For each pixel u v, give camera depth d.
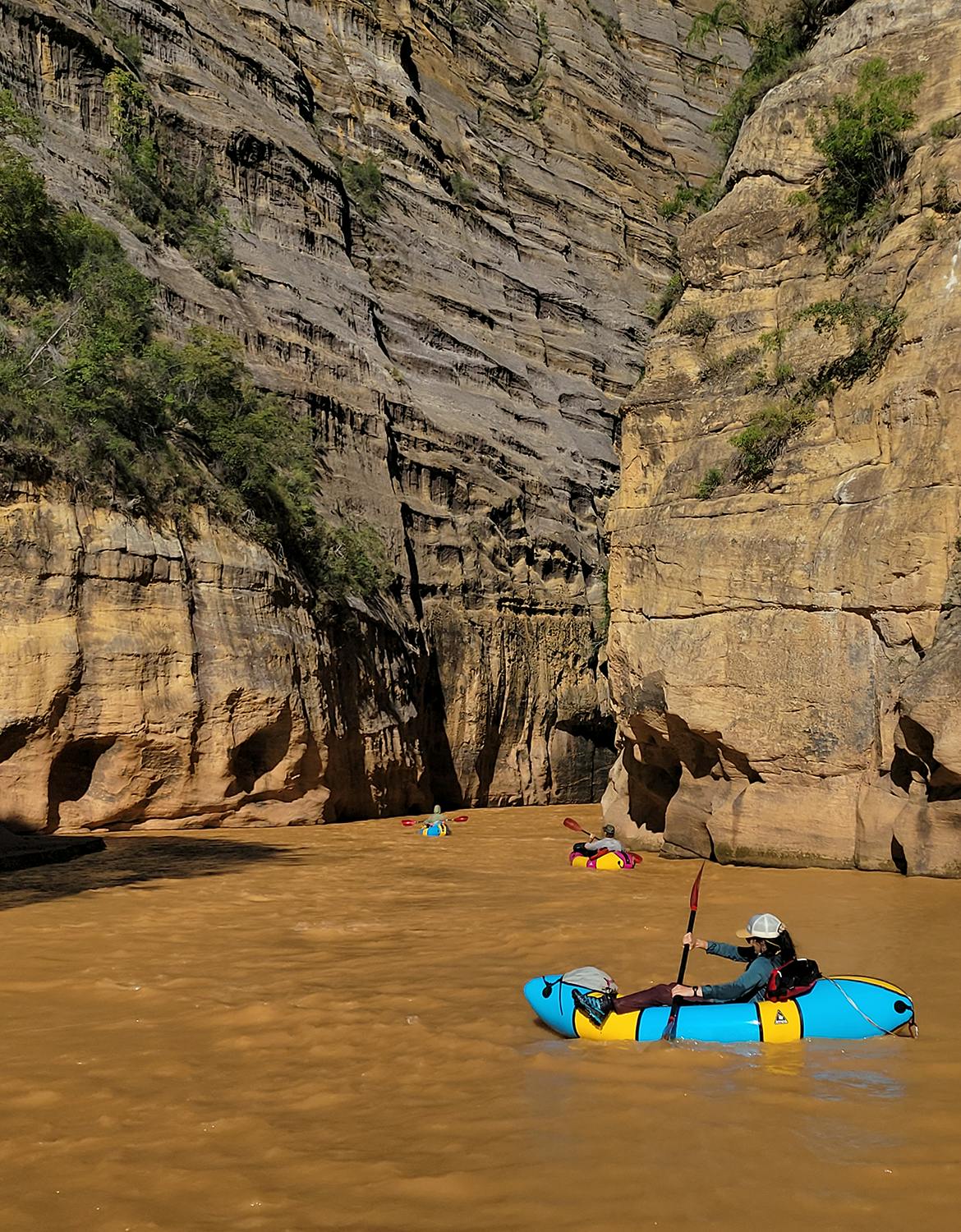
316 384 31.53
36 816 18.70
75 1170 4.39
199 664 21.05
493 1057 5.82
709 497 16.75
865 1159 4.31
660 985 6.58
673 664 16.22
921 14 16.89
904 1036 6.15
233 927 9.96
